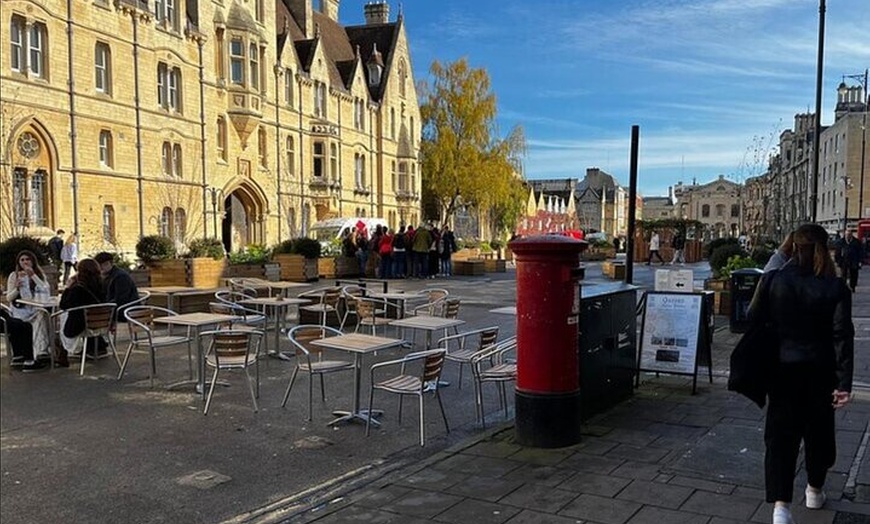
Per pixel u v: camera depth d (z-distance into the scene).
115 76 26.91
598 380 7.15
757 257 18.72
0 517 4.91
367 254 27.81
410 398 8.47
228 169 34.12
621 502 4.89
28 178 23.17
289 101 39.12
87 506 5.11
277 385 9.10
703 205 147.38
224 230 36.09
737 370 4.51
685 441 6.27
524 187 53.16
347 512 4.84
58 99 24.23
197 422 7.34
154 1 29.16
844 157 61.41
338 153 43.19
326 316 13.43
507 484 5.27
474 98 49.50
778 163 92.31
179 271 19.91
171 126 30.06
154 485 5.54
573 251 6.12
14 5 22.34
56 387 8.86
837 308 4.36
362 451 6.43
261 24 36.44
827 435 4.59
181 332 13.20
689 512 4.70
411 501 4.99
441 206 53.22
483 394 8.73
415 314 12.33
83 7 25.25
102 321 9.88
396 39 51.88
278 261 24.67
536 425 6.12
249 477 5.73
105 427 7.12
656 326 8.42
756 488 5.12
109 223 26.81
